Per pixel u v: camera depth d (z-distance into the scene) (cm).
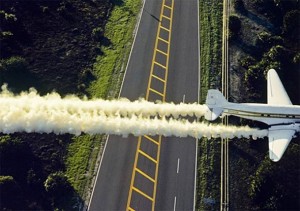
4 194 6178
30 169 6575
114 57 8431
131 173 6662
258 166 6781
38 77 7838
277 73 7806
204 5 9594
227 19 9125
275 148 6538
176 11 9438
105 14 9312
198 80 8025
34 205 6225
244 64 8194
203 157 6888
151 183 6550
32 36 8512
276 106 6869
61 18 8975
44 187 6406
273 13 9219
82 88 7775
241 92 7800
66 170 6706
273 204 6225
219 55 8519
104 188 6481
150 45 8656
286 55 8062
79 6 9306
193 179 6619
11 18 8525
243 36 8800
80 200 6344
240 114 7000
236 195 6469
